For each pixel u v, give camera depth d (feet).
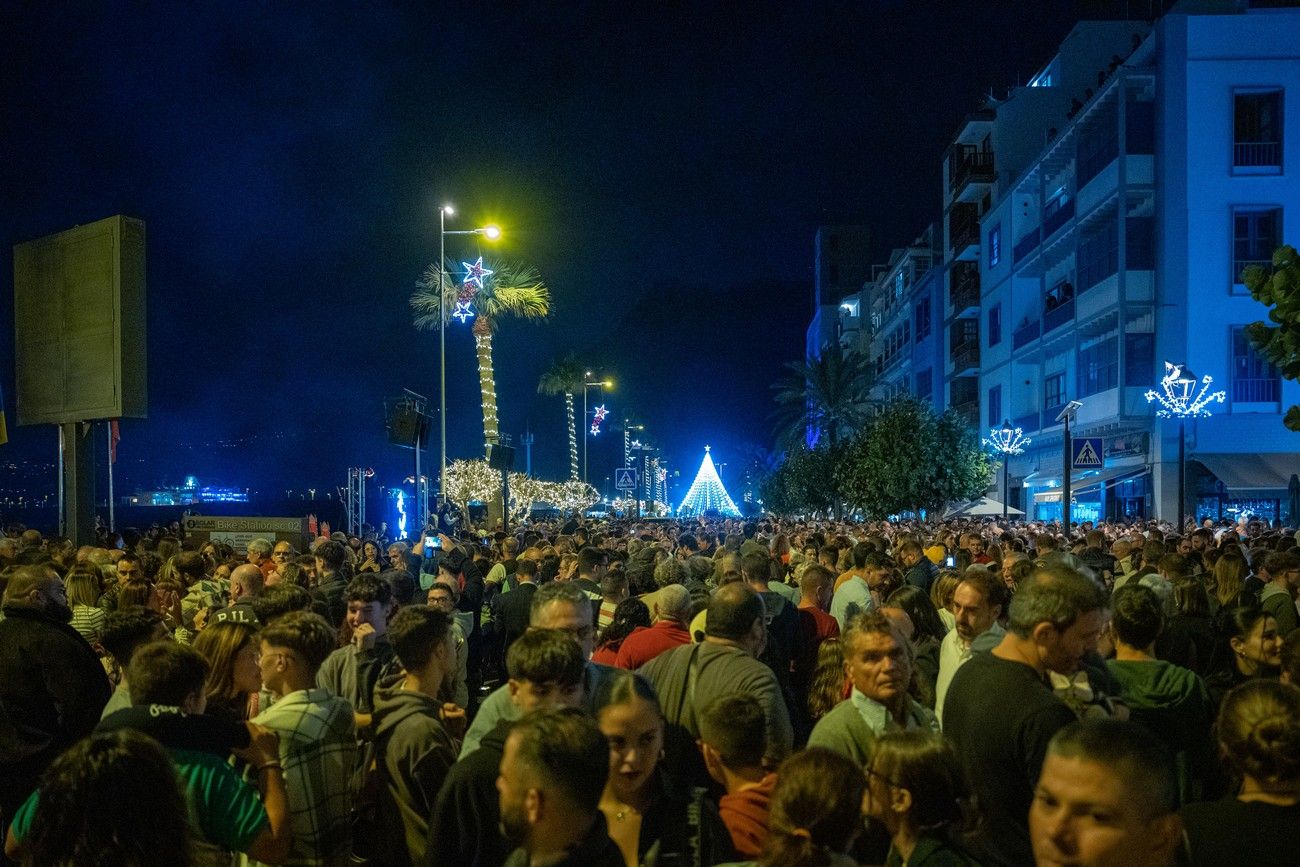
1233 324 105.50
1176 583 21.98
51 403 49.32
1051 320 130.52
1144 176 108.37
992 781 11.89
